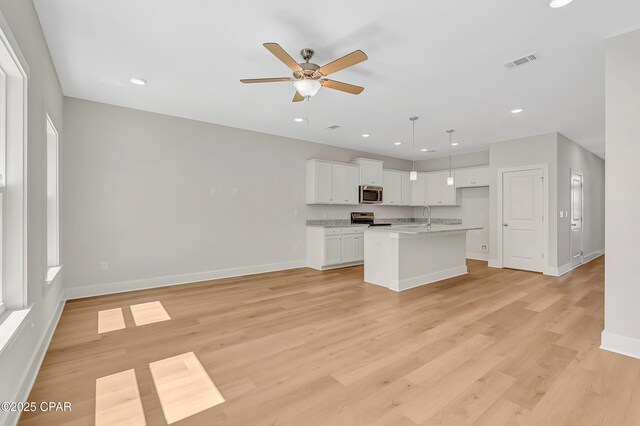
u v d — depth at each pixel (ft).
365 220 24.52
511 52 9.17
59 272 11.14
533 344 8.77
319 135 19.35
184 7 7.24
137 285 14.51
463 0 6.89
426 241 16.15
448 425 5.52
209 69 10.42
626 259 8.21
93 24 7.91
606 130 8.43
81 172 13.12
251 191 18.26
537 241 18.74
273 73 10.73
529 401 6.21
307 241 20.90
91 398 6.27
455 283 16.06
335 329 9.87
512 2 6.95
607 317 8.50
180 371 7.32
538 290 14.66
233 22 7.80
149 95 12.73
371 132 18.49
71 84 11.65
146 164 14.71
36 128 7.36
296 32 8.21
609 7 7.09
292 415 5.78
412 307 12.10
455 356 8.07
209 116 15.53
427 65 9.98
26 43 6.50
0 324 5.46
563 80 11.06
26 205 6.31
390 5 7.09
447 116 15.24
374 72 10.49
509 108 14.01
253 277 17.42
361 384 6.80
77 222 13.03
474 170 23.21
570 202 19.90
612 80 8.34
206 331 9.70
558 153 18.15
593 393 6.48
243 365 7.61
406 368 7.47
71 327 9.95
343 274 18.35
